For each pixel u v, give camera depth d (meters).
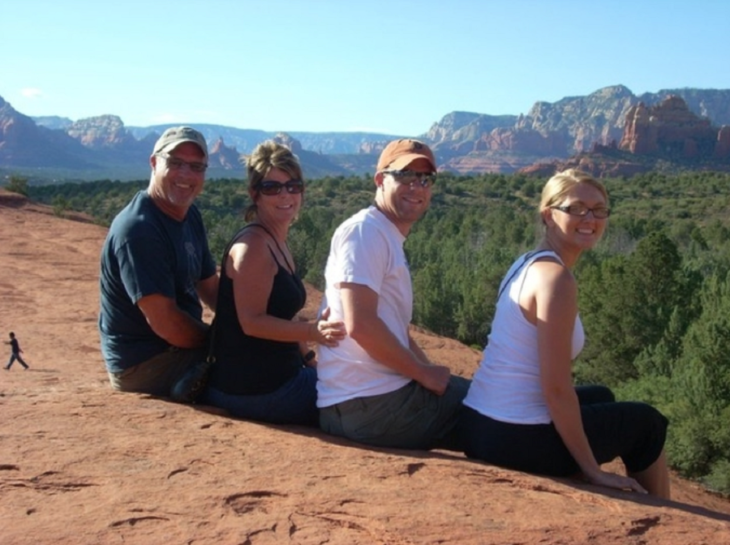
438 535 2.68
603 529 2.82
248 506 2.88
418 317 47.69
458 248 69.81
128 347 4.41
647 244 28.70
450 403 3.89
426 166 3.72
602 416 3.70
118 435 3.63
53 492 2.93
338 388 3.85
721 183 133.12
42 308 11.98
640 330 27.61
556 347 3.43
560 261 3.55
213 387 4.27
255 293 3.93
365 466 3.37
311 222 62.72
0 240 20.84
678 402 19.86
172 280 4.21
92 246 21.08
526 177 139.00
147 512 2.77
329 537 2.65
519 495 3.14
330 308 3.80
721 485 17.47
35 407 4.10
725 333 20.20
